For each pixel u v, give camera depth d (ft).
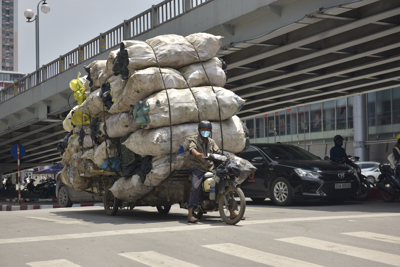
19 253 17.44
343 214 30.04
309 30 45.52
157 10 57.26
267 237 20.38
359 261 15.84
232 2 47.62
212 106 27.09
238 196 25.21
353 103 151.12
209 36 29.04
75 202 50.26
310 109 174.09
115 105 28.78
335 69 59.57
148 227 24.04
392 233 21.47
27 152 140.46
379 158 144.36
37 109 87.76
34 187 120.88
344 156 46.78
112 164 30.63
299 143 179.11
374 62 54.65
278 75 61.36
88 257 16.66
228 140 27.73
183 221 26.91
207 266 15.26
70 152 36.27
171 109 26.27
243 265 15.37
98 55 66.64
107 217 30.89
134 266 15.34
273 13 44.73
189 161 26.68
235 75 60.85
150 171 26.63
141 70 26.86
